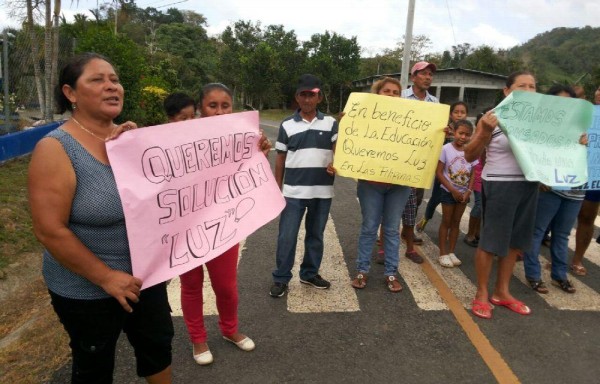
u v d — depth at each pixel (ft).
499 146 11.30
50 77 34.65
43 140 5.77
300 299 12.70
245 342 10.16
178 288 13.29
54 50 34.71
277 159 12.66
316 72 140.05
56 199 5.65
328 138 12.38
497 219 11.42
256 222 8.73
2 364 9.73
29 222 17.53
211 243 7.88
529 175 10.51
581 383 9.13
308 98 11.90
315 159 12.20
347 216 21.63
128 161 6.43
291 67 148.77
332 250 16.74
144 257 6.62
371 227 13.14
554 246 13.48
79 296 6.20
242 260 15.75
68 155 5.80
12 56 35.42
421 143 12.37
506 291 12.34
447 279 14.21
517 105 10.96
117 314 6.59
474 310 11.94
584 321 11.64
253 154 8.96
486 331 11.07
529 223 11.66
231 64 162.30
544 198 12.75
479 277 12.05
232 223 8.32
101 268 5.95
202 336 9.66
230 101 9.46
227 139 8.30
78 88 6.01
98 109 6.10
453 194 14.64
